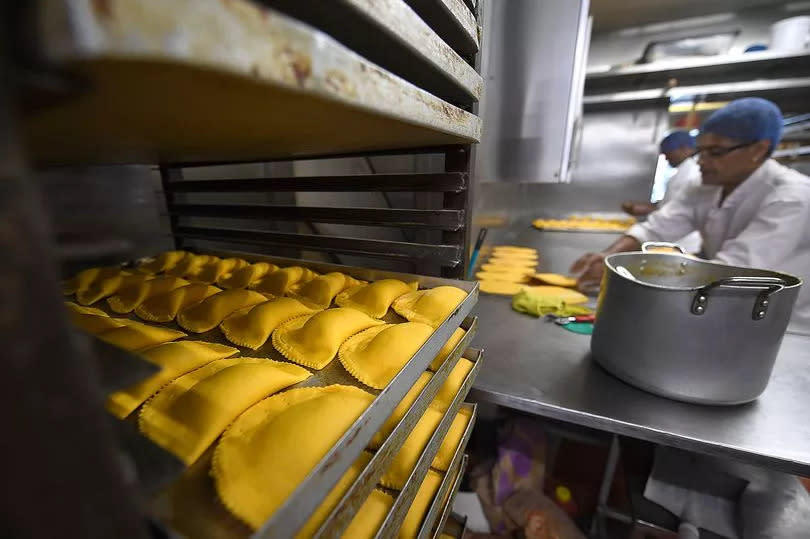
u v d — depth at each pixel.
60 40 0.13
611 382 0.90
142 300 0.79
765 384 0.76
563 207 3.81
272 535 0.23
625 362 0.84
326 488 0.28
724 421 0.75
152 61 0.15
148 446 0.28
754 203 1.64
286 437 0.36
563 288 1.61
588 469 1.59
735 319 0.68
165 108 0.27
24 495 0.15
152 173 1.21
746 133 1.51
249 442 0.38
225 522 0.31
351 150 0.76
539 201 3.87
